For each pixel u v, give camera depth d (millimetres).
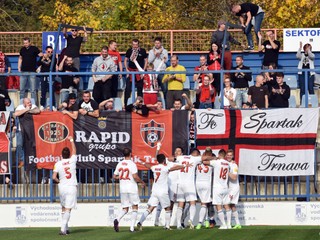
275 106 55000
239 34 65625
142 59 59250
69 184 47594
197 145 52219
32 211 52406
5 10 94750
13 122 53094
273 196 52250
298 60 63594
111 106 54750
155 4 83375
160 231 48188
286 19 78750
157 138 52500
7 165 52500
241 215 52000
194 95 59656
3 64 61969
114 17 81375
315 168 52469
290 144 52281
